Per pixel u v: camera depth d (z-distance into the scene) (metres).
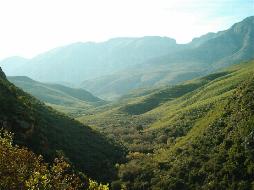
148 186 103.56
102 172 103.88
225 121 114.50
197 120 155.38
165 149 133.12
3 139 24.36
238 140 98.44
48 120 112.81
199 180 97.38
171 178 102.31
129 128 182.00
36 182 22.61
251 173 87.31
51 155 77.44
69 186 23.72
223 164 95.38
